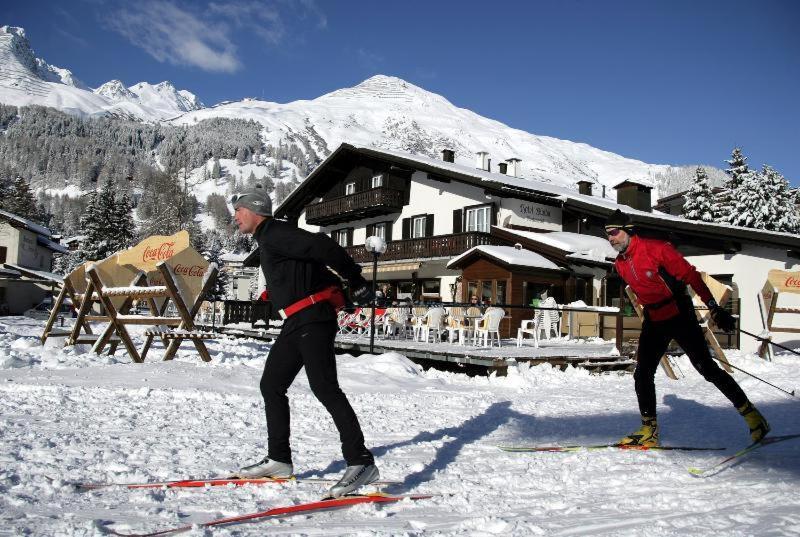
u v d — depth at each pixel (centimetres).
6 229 4175
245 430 458
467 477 334
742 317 1619
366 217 3069
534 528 238
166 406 546
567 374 966
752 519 245
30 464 325
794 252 1535
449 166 2619
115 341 995
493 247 2036
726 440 446
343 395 297
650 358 421
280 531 236
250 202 306
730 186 4247
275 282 305
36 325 2327
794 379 893
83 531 222
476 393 732
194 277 859
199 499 278
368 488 302
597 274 2091
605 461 372
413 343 1417
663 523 241
